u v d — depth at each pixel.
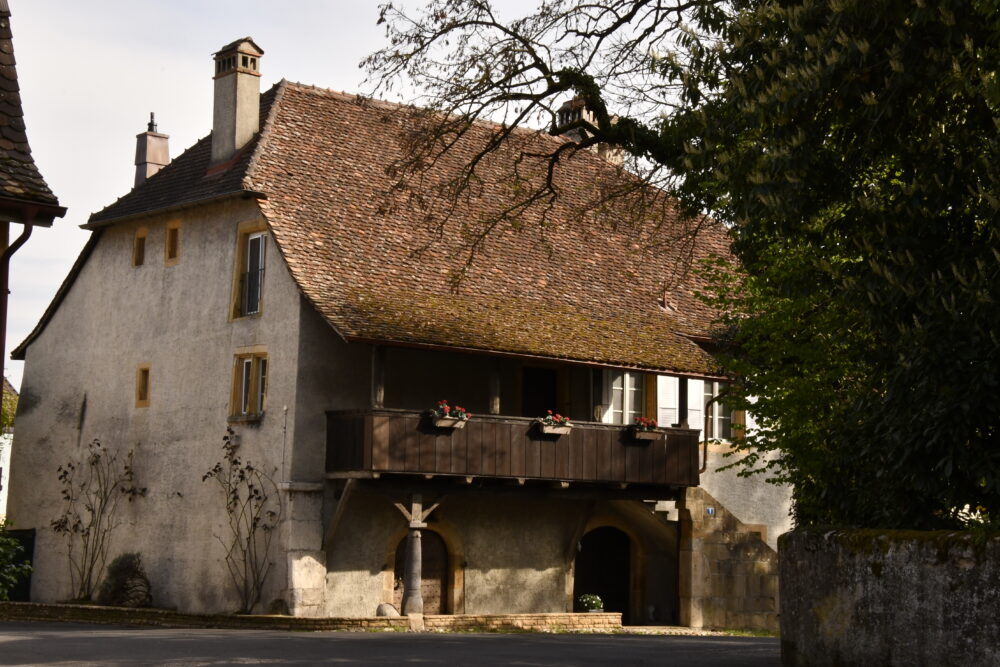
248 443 26.95
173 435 29.02
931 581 11.23
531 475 26.69
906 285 12.79
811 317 20.69
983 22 13.02
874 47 13.65
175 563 28.39
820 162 14.17
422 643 18.61
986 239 12.95
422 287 27.28
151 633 20.75
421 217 29.20
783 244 17.83
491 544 28.30
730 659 15.90
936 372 12.20
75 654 15.57
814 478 20.42
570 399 29.73
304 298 26.19
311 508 25.91
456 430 25.78
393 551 27.06
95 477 30.97
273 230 26.47
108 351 31.36
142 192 31.42
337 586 26.16
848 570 12.08
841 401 20.02
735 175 14.90
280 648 17.00
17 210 15.60
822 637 12.36
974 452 12.05
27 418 33.41
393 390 27.44
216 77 29.80
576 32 21.19
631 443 28.44
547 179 23.28
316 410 26.23
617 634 25.30
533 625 26.25
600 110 21.86
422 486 25.81
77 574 30.94
